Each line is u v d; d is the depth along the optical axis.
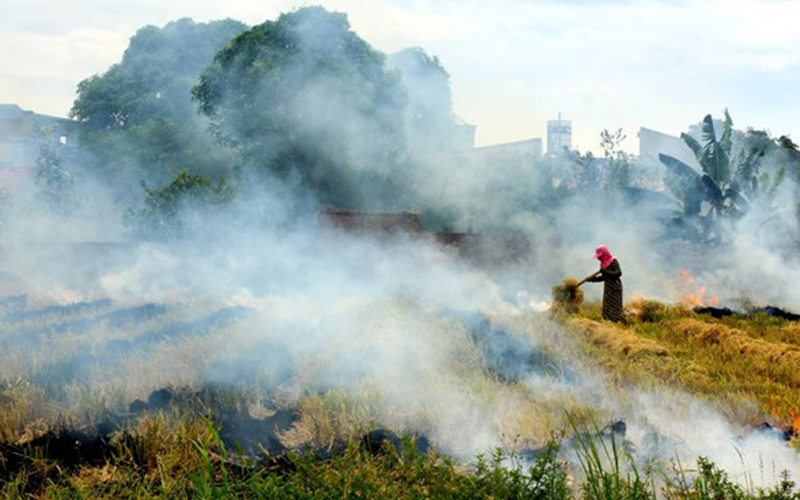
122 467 6.50
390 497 5.75
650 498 5.97
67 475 6.41
